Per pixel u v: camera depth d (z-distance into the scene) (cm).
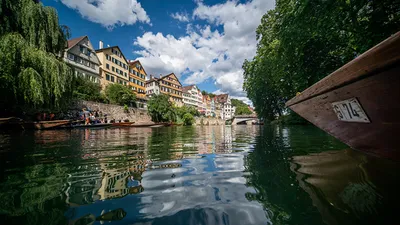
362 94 146
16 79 840
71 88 1181
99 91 2286
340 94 169
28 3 965
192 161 290
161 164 271
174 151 388
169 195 159
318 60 871
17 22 937
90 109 1819
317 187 164
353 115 173
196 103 6181
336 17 570
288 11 806
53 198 152
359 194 144
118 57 3275
